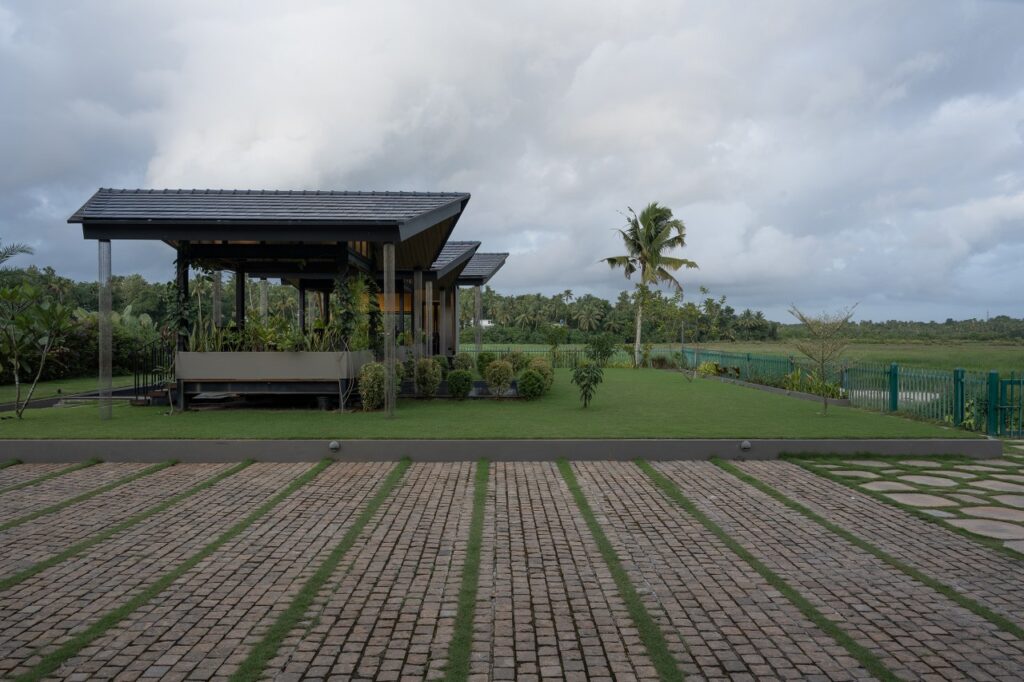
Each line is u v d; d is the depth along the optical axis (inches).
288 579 184.2
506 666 135.9
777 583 181.2
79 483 297.9
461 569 192.2
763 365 783.7
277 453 344.8
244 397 544.7
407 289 927.7
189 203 469.1
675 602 168.9
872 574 187.9
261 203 477.4
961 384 438.0
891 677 130.9
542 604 167.6
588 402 539.5
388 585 179.9
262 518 243.8
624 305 2736.2
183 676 131.6
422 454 344.5
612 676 131.9
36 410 495.2
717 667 135.3
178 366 467.8
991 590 175.9
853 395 559.8
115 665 135.9
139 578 185.0
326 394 474.0
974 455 353.1
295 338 481.1
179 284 496.7
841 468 326.0
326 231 438.3
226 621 157.2
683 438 356.2
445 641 147.1
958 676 131.1
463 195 517.0
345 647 144.3
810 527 233.3
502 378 565.0
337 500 268.5
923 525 235.3
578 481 300.8
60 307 444.5
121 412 472.1
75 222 422.9
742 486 291.9
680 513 250.8
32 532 227.0
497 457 345.1
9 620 157.9
